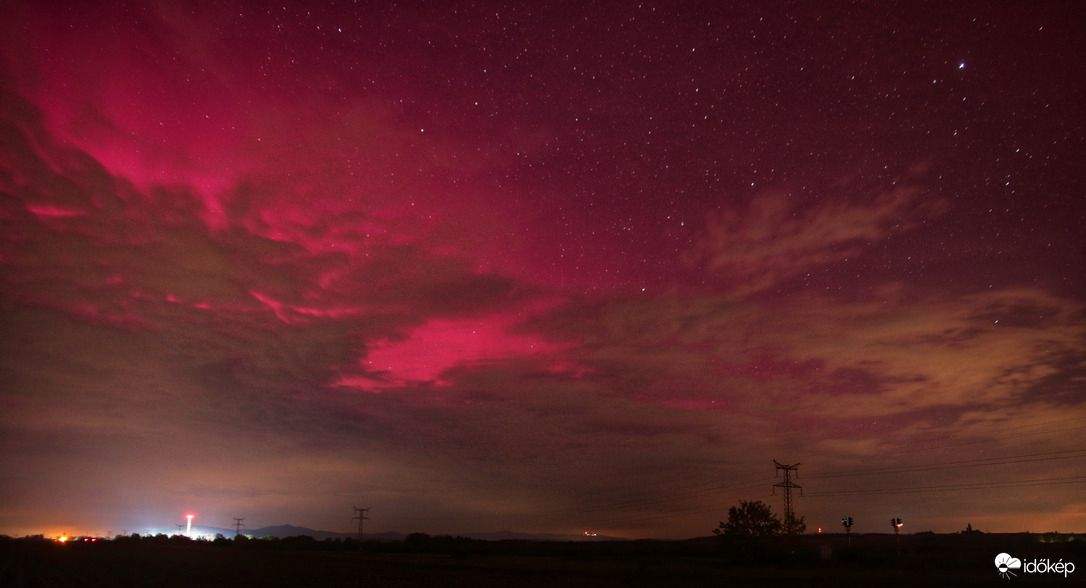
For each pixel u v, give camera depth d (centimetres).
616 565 6075
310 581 4234
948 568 4841
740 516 6006
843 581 4038
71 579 4353
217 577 4497
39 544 11688
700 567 5588
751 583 4050
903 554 5866
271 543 11800
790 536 5822
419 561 7006
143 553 8206
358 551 9875
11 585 3994
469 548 9500
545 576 4794
